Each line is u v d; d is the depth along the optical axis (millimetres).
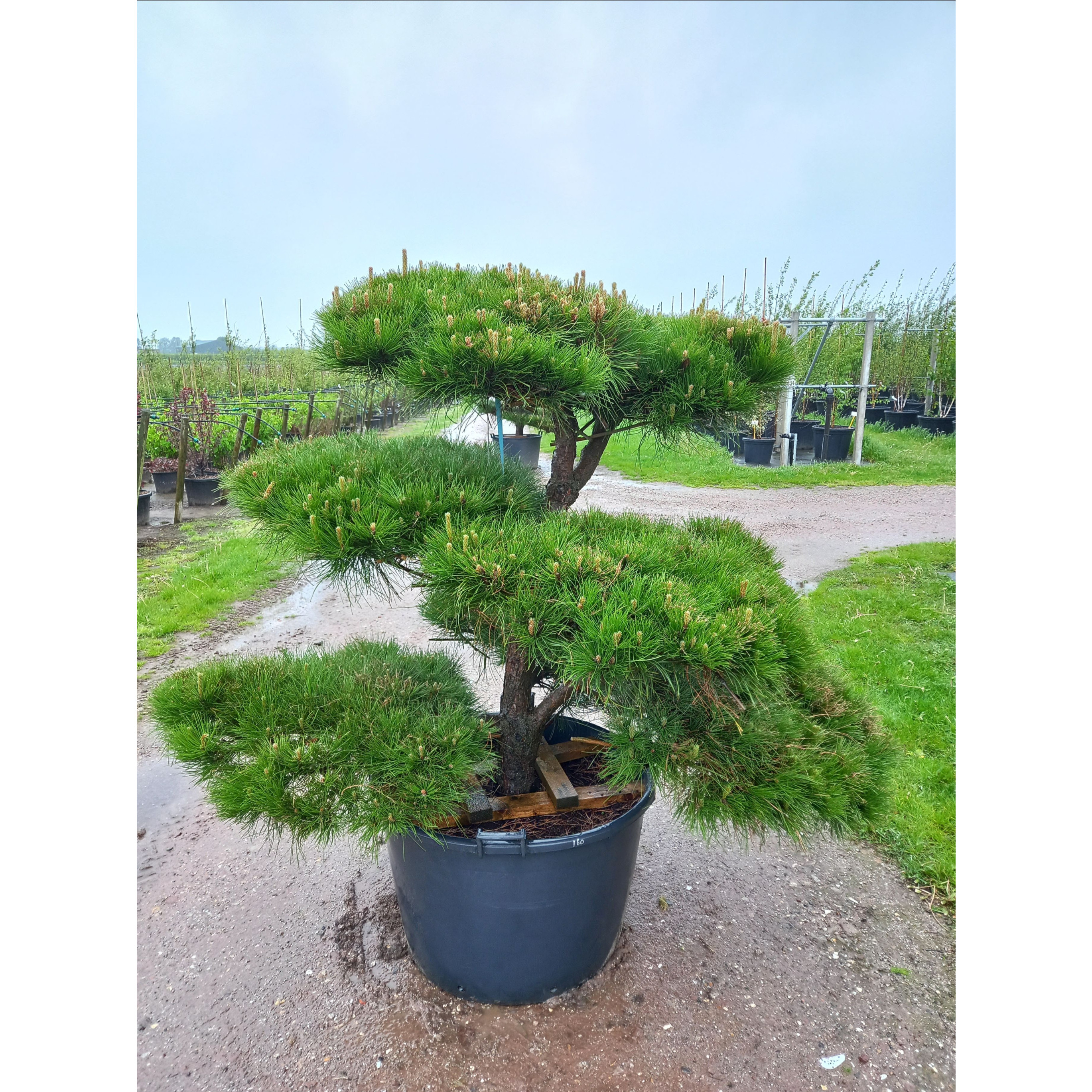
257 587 6031
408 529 1596
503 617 1438
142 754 3375
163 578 6238
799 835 1665
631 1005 2025
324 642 4805
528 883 1796
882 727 2008
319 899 2461
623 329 1748
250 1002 2041
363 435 2004
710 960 2191
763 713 1645
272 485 1607
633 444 13281
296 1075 1828
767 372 1871
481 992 1989
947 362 14914
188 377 15234
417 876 1881
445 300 1627
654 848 2736
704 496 10117
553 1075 1822
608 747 2158
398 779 1574
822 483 10977
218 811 1597
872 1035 1937
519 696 2004
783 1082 1810
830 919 2359
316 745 1620
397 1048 1896
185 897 2473
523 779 2068
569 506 2088
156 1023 1974
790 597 1823
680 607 1333
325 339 1772
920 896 2457
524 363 1495
